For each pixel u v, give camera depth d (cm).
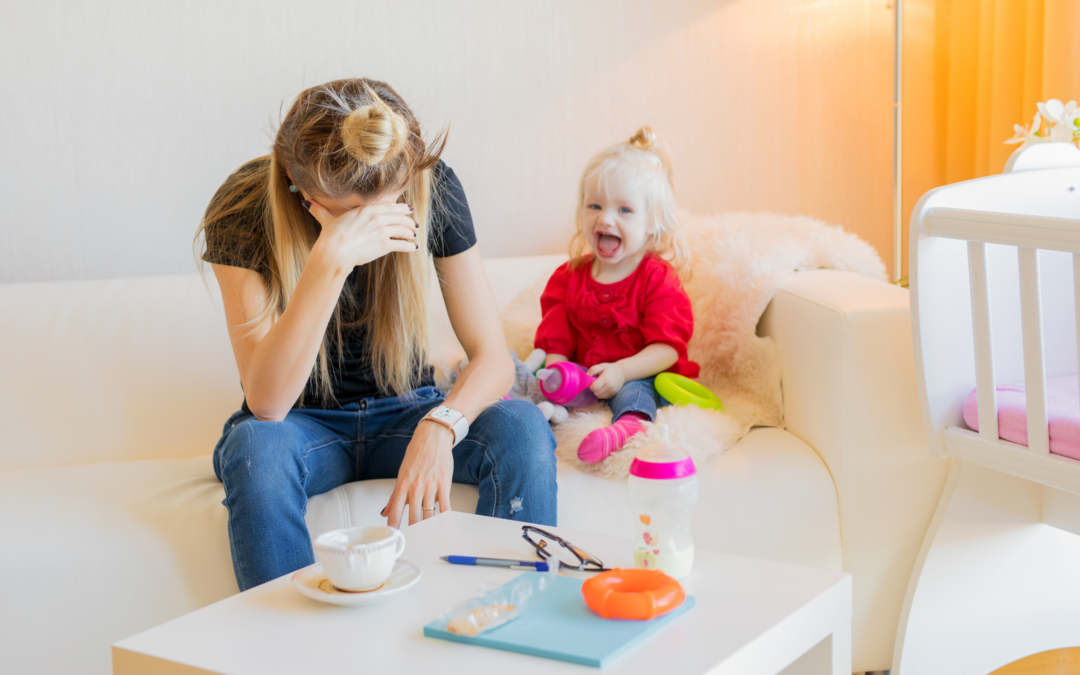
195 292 153
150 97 172
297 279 104
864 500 120
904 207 214
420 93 186
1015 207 114
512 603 64
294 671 56
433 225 115
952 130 206
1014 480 117
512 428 105
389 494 114
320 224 106
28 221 169
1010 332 116
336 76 181
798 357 134
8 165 167
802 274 147
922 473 120
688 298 149
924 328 108
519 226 197
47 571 100
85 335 145
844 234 158
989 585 119
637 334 149
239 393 148
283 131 95
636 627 60
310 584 70
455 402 106
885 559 121
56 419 140
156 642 61
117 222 174
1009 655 121
